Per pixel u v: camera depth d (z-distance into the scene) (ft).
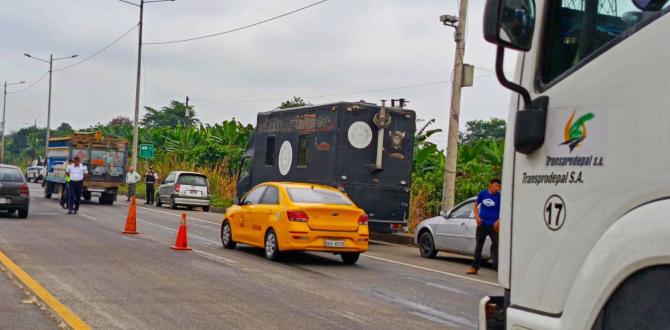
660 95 9.82
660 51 9.95
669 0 10.07
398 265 49.55
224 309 29.12
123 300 29.96
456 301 34.24
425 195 78.59
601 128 10.65
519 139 11.89
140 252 47.42
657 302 9.54
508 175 12.46
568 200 11.07
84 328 24.36
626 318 9.92
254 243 49.55
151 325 25.52
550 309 11.27
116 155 108.68
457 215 54.34
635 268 9.71
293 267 44.70
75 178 81.10
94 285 33.24
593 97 10.85
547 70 11.87
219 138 142.10
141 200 135.13
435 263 52.54
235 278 38.06
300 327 26.35
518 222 12.09
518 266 12.01
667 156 9.62
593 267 10.35
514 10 11.11
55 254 43.78
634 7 10.52
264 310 29.35
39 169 208.44
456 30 64.08
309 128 66.80
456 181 78.84
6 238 51.34
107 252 46.32
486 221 45.75
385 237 72.28
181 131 157.58
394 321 28.43
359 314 29.53
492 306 13.25
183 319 26.78
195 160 141.49
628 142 10.19
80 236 55.72
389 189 64.54
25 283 32.55
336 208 46.44
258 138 75.92
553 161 11.43
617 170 10.30
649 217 9.64
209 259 45.85
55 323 25.05
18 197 69.51
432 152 84.17
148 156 127.75
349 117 63.16
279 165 71.10
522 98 12.32
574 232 10.93
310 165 66.03
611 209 10.34
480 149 83.35
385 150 64.49
